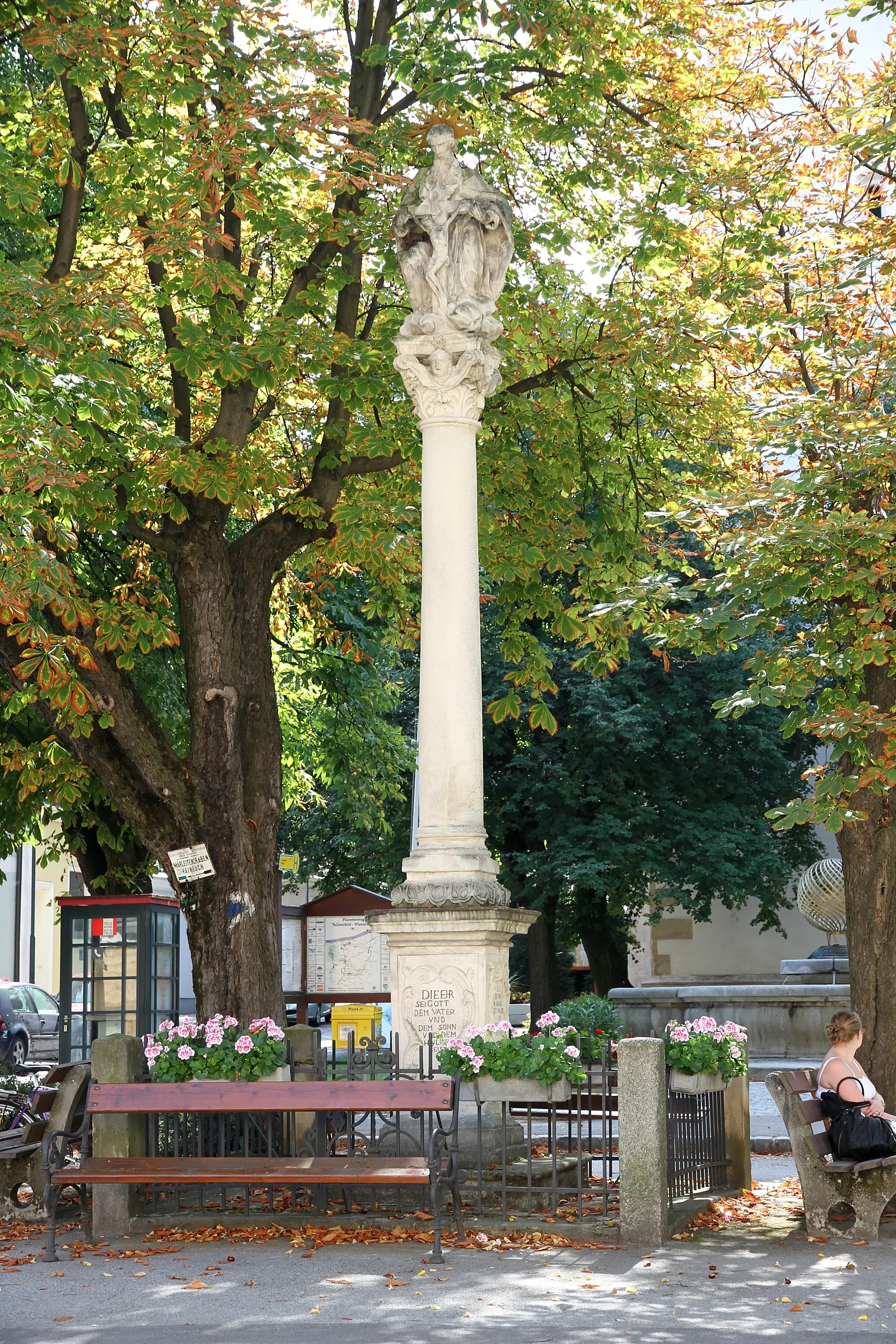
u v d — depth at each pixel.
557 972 30.56
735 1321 6.79
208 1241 9.05
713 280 13.85
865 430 10.59
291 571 17.00
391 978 10.56
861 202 14.03
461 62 13.36
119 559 16.41
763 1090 19.03
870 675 10.95
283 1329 6.70
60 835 18.02
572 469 14.55
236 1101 9.16
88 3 11.70
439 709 10.88
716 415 14.44
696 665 29.34
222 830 12.05
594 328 14.50
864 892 10.70
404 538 12.63
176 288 11.61
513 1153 10.44
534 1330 6.61
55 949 39.25
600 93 13.56
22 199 11.56
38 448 10.22
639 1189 8.78
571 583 28.12
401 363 11.27
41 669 10.67
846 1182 9.12
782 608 11.12
